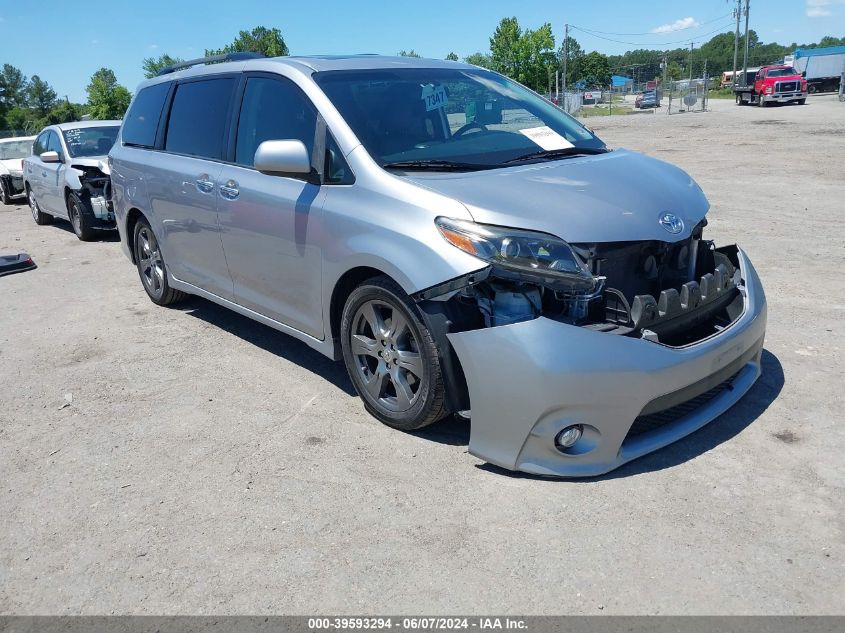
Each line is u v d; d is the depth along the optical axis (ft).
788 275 20.61
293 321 14.10
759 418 12.10
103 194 32.01
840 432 11.52
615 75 383.24
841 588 8.11
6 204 49.73
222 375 15.35
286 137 13.60
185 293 20.20
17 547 9.73
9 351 17.71
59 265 27.73
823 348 15.08
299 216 12.90
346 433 12.35
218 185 15.19
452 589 8.44
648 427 10.68
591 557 8.83
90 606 8.52
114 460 11.92
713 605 7.96
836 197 32.32
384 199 11.41
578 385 9.66
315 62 14.16
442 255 10.37
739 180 38.73
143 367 16.06
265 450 11.94
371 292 11.68
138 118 19.67
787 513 9.50
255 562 9.11
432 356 10.86
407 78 14.14
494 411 10.20
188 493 10.78
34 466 11.89
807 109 106.73
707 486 10.16
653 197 11.44
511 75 172.65
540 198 10.75
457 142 13.05
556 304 10.36
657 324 10.35
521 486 10.37
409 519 9.80
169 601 8.52
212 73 16.46
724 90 231.09
